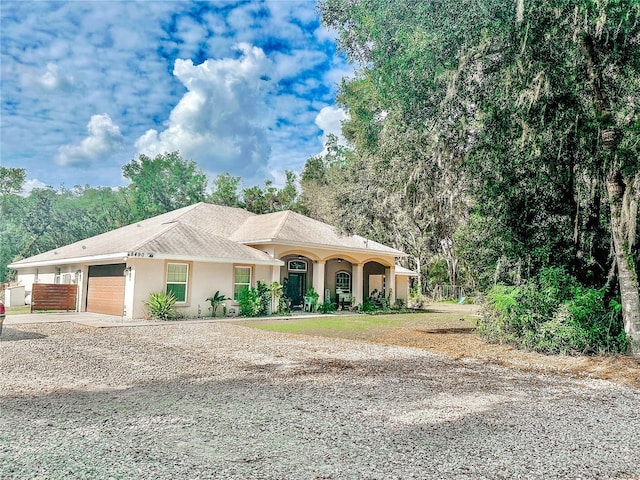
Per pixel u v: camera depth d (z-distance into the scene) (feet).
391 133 40.40
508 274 40.24
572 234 37.19
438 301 125.18
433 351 35.27
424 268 134.00
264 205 148.25
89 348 34.01
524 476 12.10
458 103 35.29
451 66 33.12
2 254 159.33
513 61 31.45
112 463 12.51
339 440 14.73
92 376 24.30
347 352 33.96
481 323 42.65
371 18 35.88
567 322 34.17
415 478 11.83
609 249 36.63
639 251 33.58
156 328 48.16
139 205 177.88
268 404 19.10
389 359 31.22
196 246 61.93
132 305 56.34
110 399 19.62
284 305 68.64
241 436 15.01
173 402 19.21
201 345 36.29
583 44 30.35
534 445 14.57
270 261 66.69
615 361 30.42
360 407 18.84
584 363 30.58
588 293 34.30
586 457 13.61
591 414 18.47
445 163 39.99
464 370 27.78
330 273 81.92
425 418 17.39
